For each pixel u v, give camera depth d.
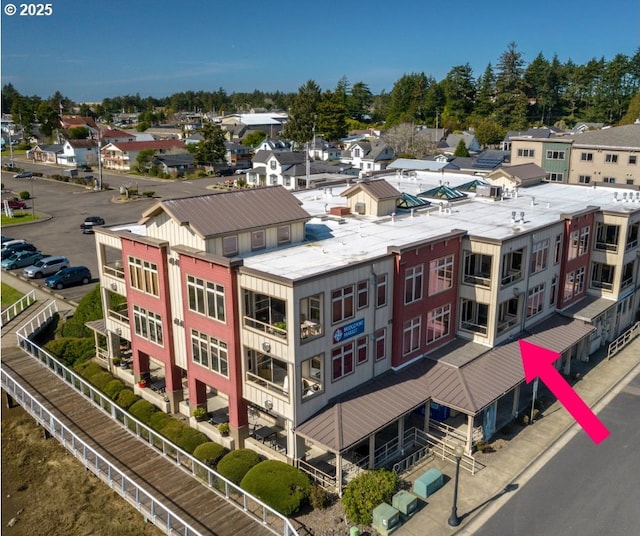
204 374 31.55
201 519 24.94
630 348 43.78
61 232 80.56
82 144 150.75
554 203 47.41
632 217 42.38
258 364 30.89
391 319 31.72
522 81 180.00
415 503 26.00
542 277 38.28
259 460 28.94
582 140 80.12
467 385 31.19
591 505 26.70
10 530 26.33
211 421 32.97
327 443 26.39
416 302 32.62
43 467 30.70
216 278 28.94
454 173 64.56
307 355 27.41
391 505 26.08
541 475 28.91
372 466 28.69
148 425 32.75
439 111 199.25
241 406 30.34
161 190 114.94
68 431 29.19
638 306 48.44
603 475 28.88
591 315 40.31
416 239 35.00
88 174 136.38
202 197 31.94
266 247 32.88
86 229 79.44
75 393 35.62
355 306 29.31
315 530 24.94
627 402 35.97
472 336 35.66
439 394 30.72
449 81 199.38
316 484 27.62
